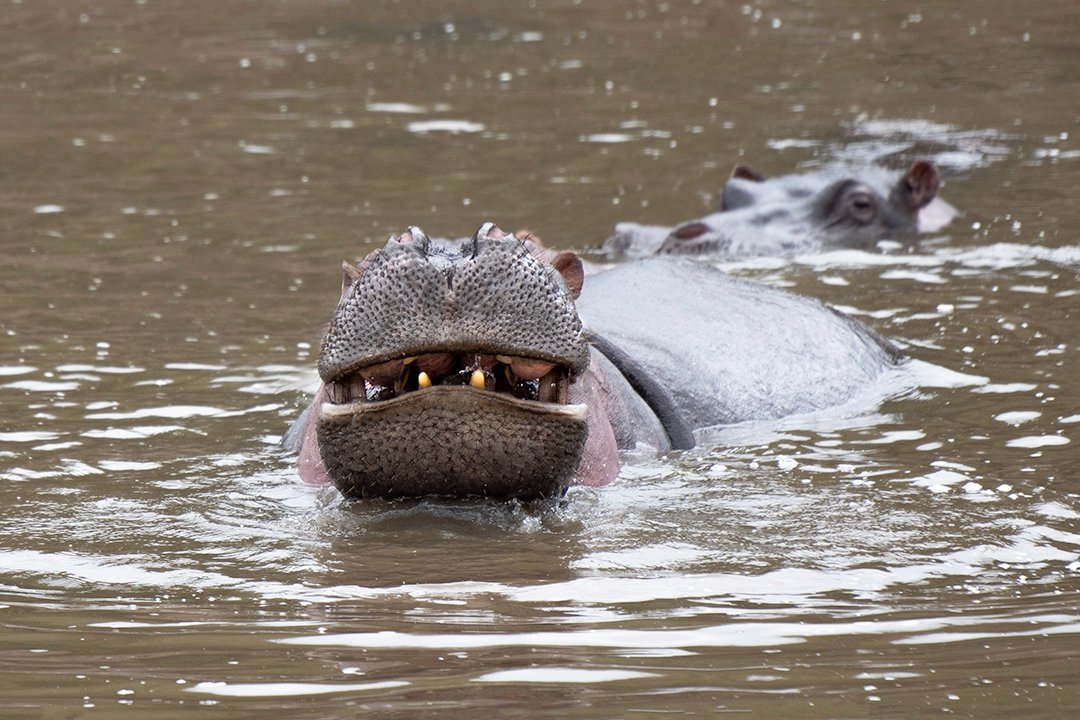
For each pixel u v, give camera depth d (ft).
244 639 62.39
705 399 101.35
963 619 64.49
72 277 138.82
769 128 217.97
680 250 159.63
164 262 144.56
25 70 250.78
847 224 166.20
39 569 72.33
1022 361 114.83
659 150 204.03
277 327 124.16
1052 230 162.81
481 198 175.52
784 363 107.65
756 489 86.12
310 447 88.53
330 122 215.10
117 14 305.73
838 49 275.39
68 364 113.09
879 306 133.90
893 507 81.82
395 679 57.62
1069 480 86.38
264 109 223.10
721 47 278.05
